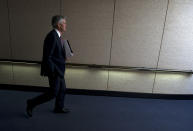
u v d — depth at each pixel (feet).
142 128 10.19
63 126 9.91
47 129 9.57
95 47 12.78
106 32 12.48
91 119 10.75
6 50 13.05
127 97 13.83
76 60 13.07
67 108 11.77
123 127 10.19
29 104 10.33
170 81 13.56
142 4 11.93
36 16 12.34
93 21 12.28
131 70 13.30
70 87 13.78
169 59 12.92
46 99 10.19
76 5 12.05
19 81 13.79
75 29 12.47
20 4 12.14
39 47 12.93
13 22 12.48
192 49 12.74
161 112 12.00
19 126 9.68
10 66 13.51
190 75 13.41
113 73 13.39
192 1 11.87
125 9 12.03
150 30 12.37
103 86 13.69
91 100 13.07
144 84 13.61
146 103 13.12
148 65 13.05
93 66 13.07
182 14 12.08
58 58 9.82
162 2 11.89
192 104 13.30
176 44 12.63
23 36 12.75
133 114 11.57
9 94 13.20
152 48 12.71
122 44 12.66
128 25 12.30
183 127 10.50
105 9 12.05
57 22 9.53
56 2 12.05
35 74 13.62
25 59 13.19
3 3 12.15
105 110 11.85
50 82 10.03
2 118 10.31
